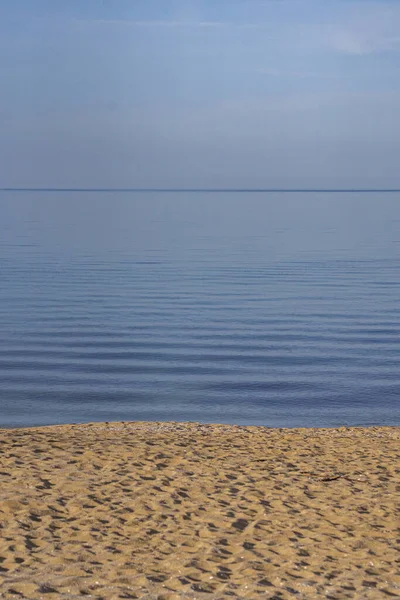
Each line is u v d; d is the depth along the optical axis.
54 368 23.62
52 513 8.63
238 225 110.69
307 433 15.66
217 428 16.16
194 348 26.88
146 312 34.38
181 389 21.36
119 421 17.89
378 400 20.47
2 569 6.85
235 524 8.47
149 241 77.62
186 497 9.47
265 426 17.84
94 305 36.12
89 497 9.26
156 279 46.53
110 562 7.14
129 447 12.34
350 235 88.88
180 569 6.99
